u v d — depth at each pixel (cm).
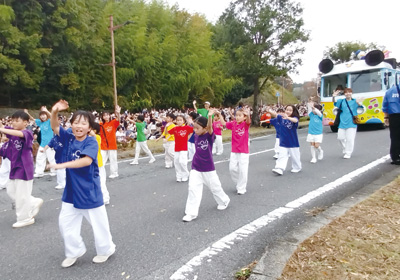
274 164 856
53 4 2231
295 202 518
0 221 494
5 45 2045
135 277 312
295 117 712
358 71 1331
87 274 322
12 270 337
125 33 2608
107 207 540
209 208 513
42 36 2188
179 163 714
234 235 401
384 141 1093
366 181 623
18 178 459
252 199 549
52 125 347
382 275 274
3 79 2183
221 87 3478
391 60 1438
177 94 3123
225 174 766
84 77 2502
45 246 396
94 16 2475
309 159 888
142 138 965
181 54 3109
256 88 2142
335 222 387
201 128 463
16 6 2106
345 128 852
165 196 597
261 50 1938
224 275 310
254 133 1669
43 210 545
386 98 737
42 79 2255
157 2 3091
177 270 322
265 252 335
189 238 398
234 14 2020
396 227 367
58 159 362
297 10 1955
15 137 462
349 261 298
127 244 387
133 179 755
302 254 317
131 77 2630
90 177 332
